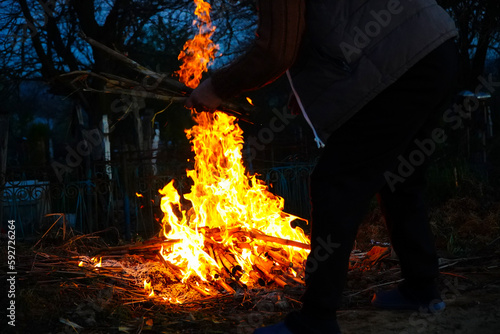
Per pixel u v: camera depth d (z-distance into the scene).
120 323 2.21
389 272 2.93
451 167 6.00
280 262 3.05
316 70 1.85
